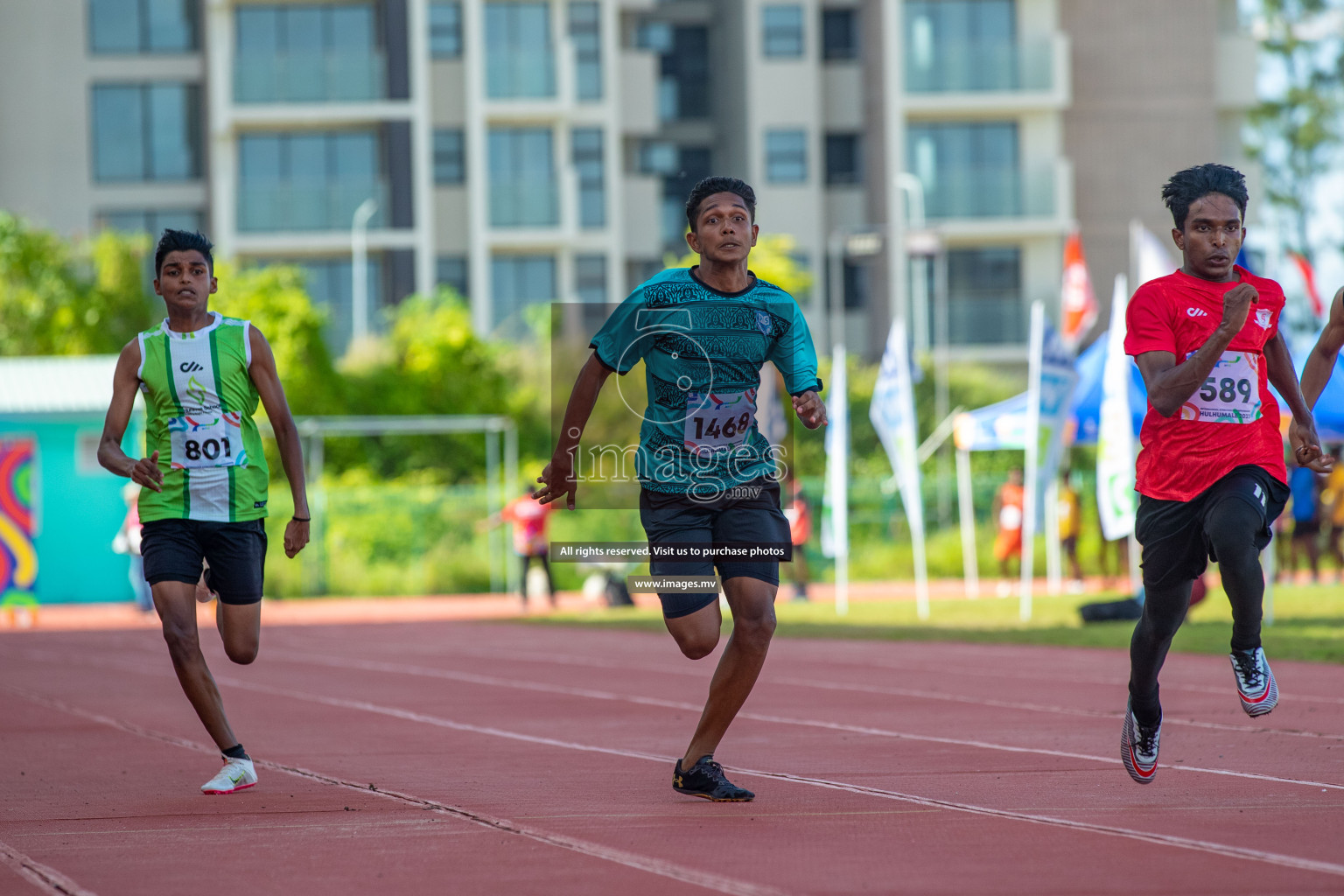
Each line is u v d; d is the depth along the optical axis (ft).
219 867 39.04
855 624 150.71
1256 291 45.09
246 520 51.42
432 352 298.97
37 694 94.22
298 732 71.56
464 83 350.84
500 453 289.94
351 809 47.98
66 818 47.16
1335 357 51.98
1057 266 358.84
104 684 101.24
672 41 392.88
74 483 215.51
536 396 299.38
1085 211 360.89
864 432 292.61
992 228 353.92
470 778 55.06
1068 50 357.82
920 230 305.12
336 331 343.05
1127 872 36.37
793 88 370.12
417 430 278.87
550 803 48.39
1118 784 50.75
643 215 368.68
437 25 350.84
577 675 103.45
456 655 123.54
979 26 356.18
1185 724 67.21
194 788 53.72
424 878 37.24
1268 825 42.42
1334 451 208.74
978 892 34.58
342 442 282.15
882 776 53.62
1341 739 61.62
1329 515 209.26
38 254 290.15
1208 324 45.80
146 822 46.14
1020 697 82.43
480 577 239.91
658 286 46.50
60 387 218.18
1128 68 361.71
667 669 106.93
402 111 342.03
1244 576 43.70
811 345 47.03
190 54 352.69
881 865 37.68
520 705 83.30
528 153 352.90
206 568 53.16
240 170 343.87
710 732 48.47
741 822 44.32
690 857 39.11
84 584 215.51
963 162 358.64
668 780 53.57
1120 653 112.47
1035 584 231.50
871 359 366.84
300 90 340.18
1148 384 45.29
